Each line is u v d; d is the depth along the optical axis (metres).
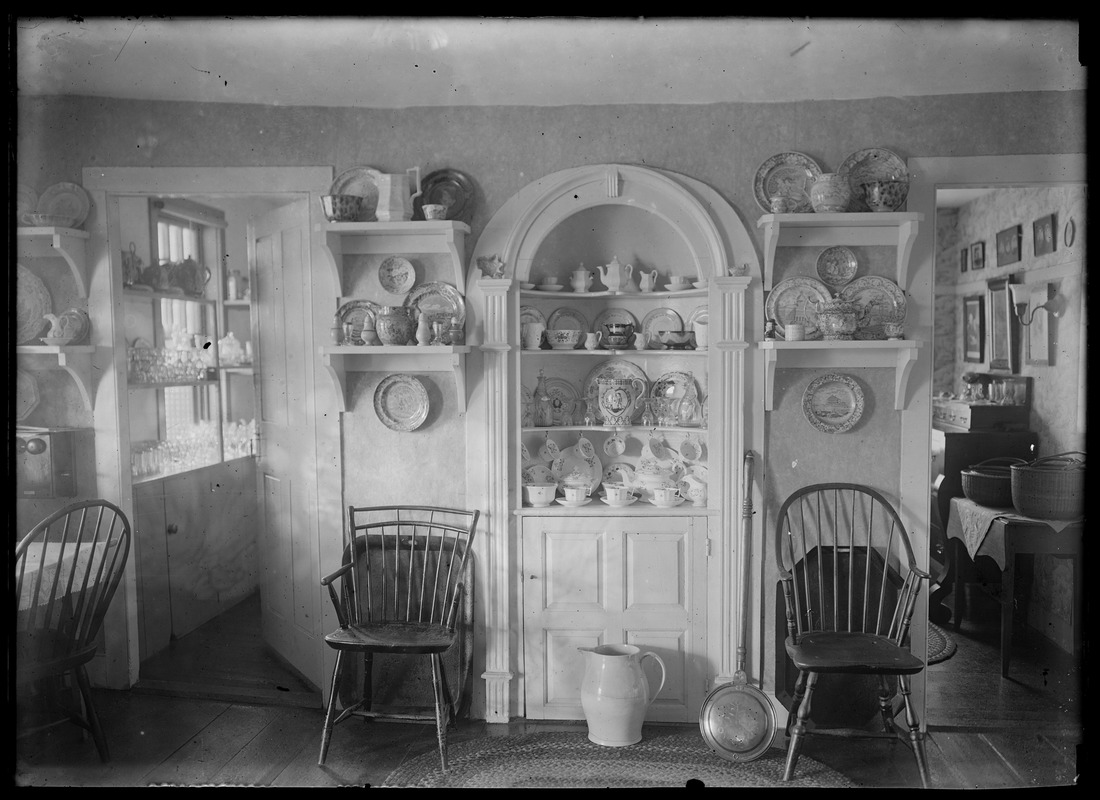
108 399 3.26
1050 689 3.34
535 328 3.13
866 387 3.02
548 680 3.10
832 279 3.01
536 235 3.06
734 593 3.03
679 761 2.73
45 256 3.26
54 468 3.24
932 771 2.69
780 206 2.91
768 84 2.94
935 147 2.96
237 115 3.12
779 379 3.04
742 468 3.02
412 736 2.93
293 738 2.91
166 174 3.15
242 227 4.49
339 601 3.02
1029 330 4.43
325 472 3.18
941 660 3.58
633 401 3.23
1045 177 2.90
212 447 4.11
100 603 2.79
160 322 4.03
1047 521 3.40
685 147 3.02
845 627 3.04
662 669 2.91
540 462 3.31
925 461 3.00
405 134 3.08
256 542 4.27
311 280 3.19
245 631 3.85
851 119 2.98
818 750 2.84
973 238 5.28
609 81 2.94
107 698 3.21
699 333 3.13
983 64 2.83
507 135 3.06
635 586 3.06
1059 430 4.10
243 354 4.46
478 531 3.09
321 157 3.11
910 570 2.86
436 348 2.93
